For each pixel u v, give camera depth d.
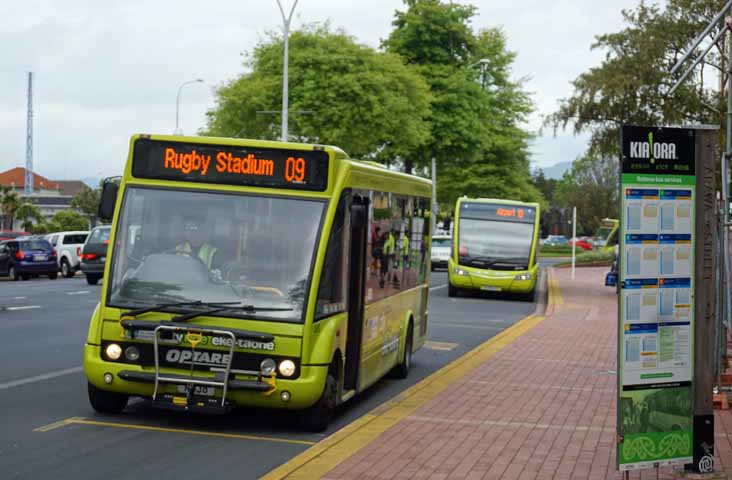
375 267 13.16
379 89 55.25
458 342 21.84
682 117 38.41
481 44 78.12
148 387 10.72
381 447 10.23
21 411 11.87
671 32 38.38
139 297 10.90
